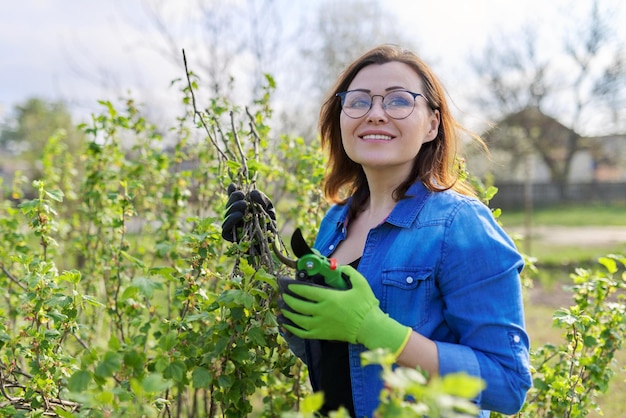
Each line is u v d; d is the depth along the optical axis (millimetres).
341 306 1241
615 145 29953
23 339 2008
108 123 3061
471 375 1232
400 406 932
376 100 1521
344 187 2021
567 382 2156
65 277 1788
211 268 2400
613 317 2266
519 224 19594
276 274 1552
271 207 1745
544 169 33969
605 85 23234
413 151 1515
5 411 1726
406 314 1371
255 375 1590
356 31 11945
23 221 3291
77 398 1110
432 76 1609
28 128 25328
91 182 3084
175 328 1639
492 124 2070
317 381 1602
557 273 9508
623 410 3777
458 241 1348
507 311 1301
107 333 3262
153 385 1103
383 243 1487
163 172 3359
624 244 12984
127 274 3191
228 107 2791
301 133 7965
